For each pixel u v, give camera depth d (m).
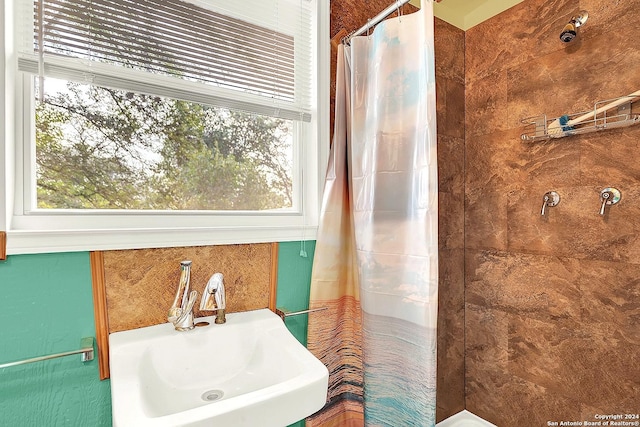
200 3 1.05
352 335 1.29
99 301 0.84
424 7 0.98
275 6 1.21
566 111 1.33
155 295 0.92
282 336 0.92
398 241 1.07
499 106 1.58
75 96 0.88
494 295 1.60
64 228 0.85
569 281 1.32
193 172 1.07
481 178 1.67
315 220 1.25
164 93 0.96
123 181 0.95
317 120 1.24
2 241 0.72
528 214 1.46
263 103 1.17
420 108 1.00
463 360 1.73
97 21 0.88
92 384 0.84
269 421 0.63
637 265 1.13
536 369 1.42
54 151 0.86
